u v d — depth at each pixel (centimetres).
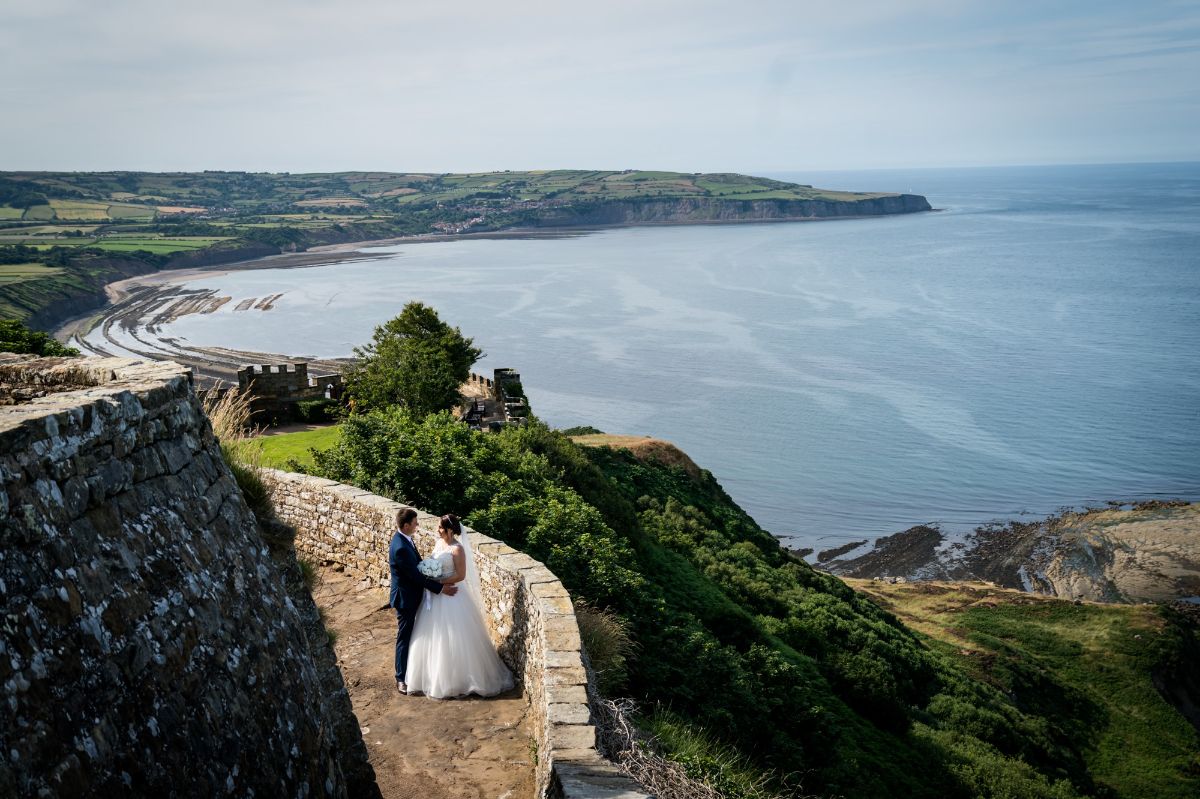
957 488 8369
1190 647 5197
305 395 3703
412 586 966
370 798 738
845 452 9312
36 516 368
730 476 8644
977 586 6134
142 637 412
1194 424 10006
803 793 1473
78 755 346
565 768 635
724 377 12144
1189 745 4244
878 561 6969
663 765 791
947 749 2608
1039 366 12688
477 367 12394
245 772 462
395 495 1514
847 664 2739
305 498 1435
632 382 11844
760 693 1669
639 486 3953
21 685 331
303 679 580
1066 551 6975
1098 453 9200
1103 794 3403
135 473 466
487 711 923
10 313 14562
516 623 1011
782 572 3681
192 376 581
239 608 525
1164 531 7250
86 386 532
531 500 1656
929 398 11194
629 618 1453
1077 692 4547
